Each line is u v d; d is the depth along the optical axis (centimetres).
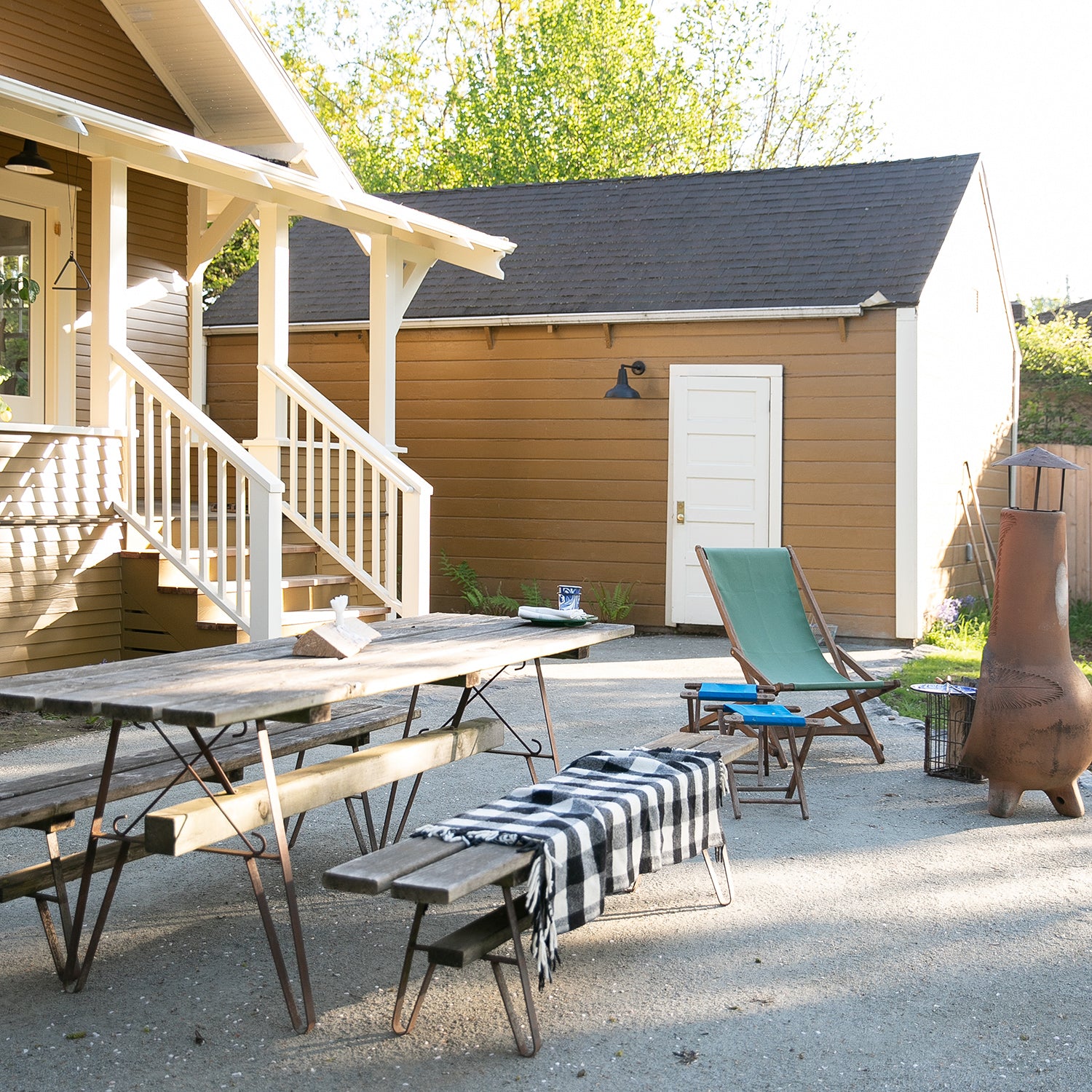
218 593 724
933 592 1101
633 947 358
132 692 304
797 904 397
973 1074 280
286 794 333
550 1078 276
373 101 3009
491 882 277
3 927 371
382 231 903
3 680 328
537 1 2941
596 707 736
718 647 1025
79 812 485
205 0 879
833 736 670
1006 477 1423
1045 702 492
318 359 1263
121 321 728
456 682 420
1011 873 431
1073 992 328
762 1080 276
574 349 1141
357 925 376
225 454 711
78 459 716
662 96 2931
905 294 1032
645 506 1121
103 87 906
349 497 1045
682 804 362
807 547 1069
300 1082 273
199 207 1012
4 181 833
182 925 373
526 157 2916
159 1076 275
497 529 1176
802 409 1067
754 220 1227
